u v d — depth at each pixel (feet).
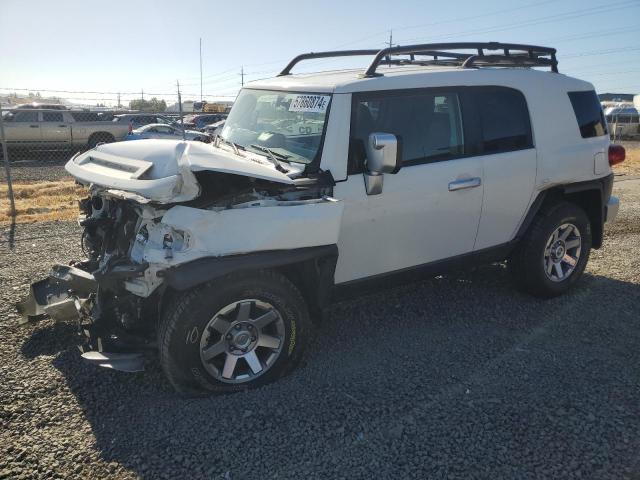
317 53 17.61
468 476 8.89
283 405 10.80
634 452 9.47
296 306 11.53
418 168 13.28
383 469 9.05
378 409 10.71
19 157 69.26
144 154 11.53
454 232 14.26
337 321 14.85
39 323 14.32
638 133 110.63
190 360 10.58
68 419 10.30
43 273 18.61
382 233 13.01
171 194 10.01
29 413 10.44
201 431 9.98
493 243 15.24
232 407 10.73
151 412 10.55
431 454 9.41
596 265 19.67
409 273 13.84
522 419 10.39
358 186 12.41
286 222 10.82
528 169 15.19
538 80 15.88
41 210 31.76
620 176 46.03
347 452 9.46
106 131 73.46
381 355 12.94
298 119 13.10
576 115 16.44
